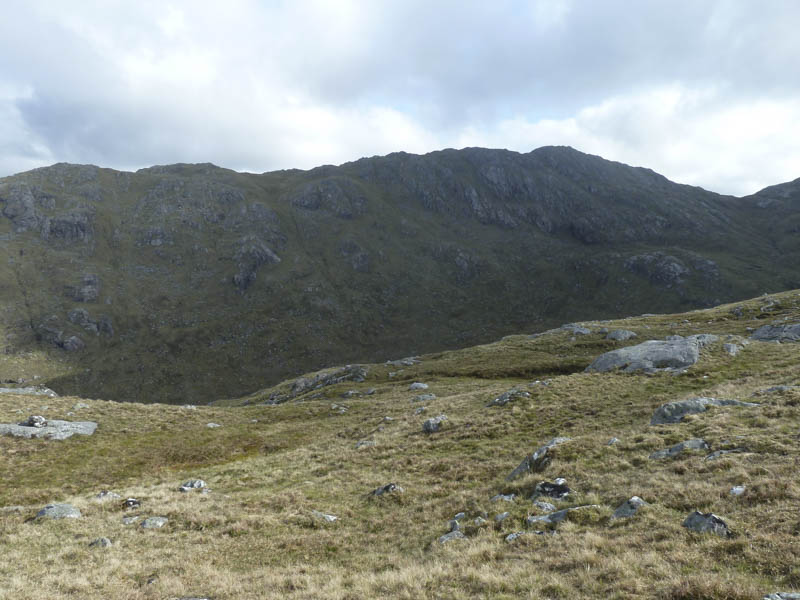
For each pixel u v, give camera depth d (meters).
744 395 28.98
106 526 22.14
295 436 49.59
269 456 39.94
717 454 18.67
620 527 14.25
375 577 14.23
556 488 19.28
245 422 57.97
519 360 82.94
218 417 59.31
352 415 56.94
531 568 12.62
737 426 21.95
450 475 26.27
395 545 18.14
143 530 21.41
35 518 23.31
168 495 28.03
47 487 34.97
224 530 21.03
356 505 23.95
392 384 81.56
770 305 92.62
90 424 50.22
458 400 48.91
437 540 17.23
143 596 14.28
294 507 24.09
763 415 22.80
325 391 84.50
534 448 28.42
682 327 89.50
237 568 17.06
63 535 20.81
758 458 17.28
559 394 40.28
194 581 15.56
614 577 11.04
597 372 47.59
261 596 13.68
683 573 10.62
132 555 18.30
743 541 11.34
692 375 41.09
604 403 35.88
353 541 19.17
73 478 37.19
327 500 25.28
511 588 11.58
